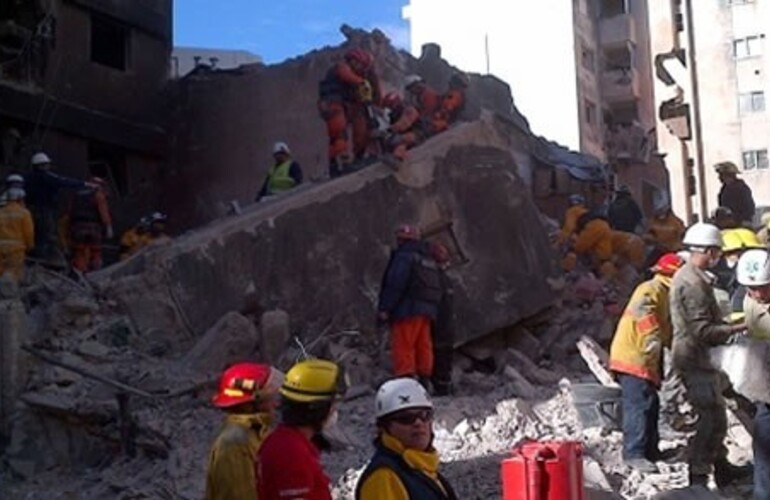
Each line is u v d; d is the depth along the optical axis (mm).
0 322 10992
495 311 13367
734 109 39750
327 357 11969
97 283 12961
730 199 16750
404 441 4125
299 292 13000
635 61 46250
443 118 15680
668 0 40594
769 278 6812
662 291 8320
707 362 7629
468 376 12125
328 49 21281
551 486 5113
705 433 7641
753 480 7750
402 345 10766
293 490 4219
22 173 19844
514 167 14414
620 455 8758
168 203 23016
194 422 10391
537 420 10008
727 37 39969
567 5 44562
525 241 14023
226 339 11688
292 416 4422
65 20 21172
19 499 9742
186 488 8820
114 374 11109
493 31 46156
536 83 44719
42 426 10750
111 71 22250
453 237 13641
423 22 48062
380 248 13453
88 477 10016
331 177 14656
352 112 15031
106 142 21844
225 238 12938
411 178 13742
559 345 13500
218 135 22594
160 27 23578
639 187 42750
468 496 7797
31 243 13172
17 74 20156
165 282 12719
